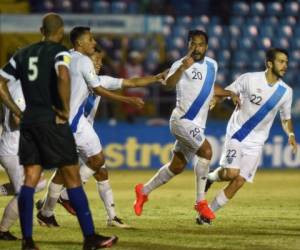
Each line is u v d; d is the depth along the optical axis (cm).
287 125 3459
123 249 2719
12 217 2870
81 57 3102
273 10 8525
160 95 6931
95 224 3378
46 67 2547
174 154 3481
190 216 3688
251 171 3403
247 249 2747
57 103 2555
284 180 5769
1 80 2608
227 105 7188
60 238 2964
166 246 2791
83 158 3231
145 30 7275
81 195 2581
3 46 7250
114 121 6638
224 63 8100
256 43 8300
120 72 7156
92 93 3297
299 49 8369
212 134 6650
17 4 7725
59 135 2545
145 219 3569
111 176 5984
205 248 2758
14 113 2647
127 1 8231
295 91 7306
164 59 7775
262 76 3362
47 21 2608
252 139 3388
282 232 3181
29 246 2561
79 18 7131
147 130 6625
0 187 3142
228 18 8431
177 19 8275
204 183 3384
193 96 3341
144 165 6625
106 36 7262
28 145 2584
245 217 3662
